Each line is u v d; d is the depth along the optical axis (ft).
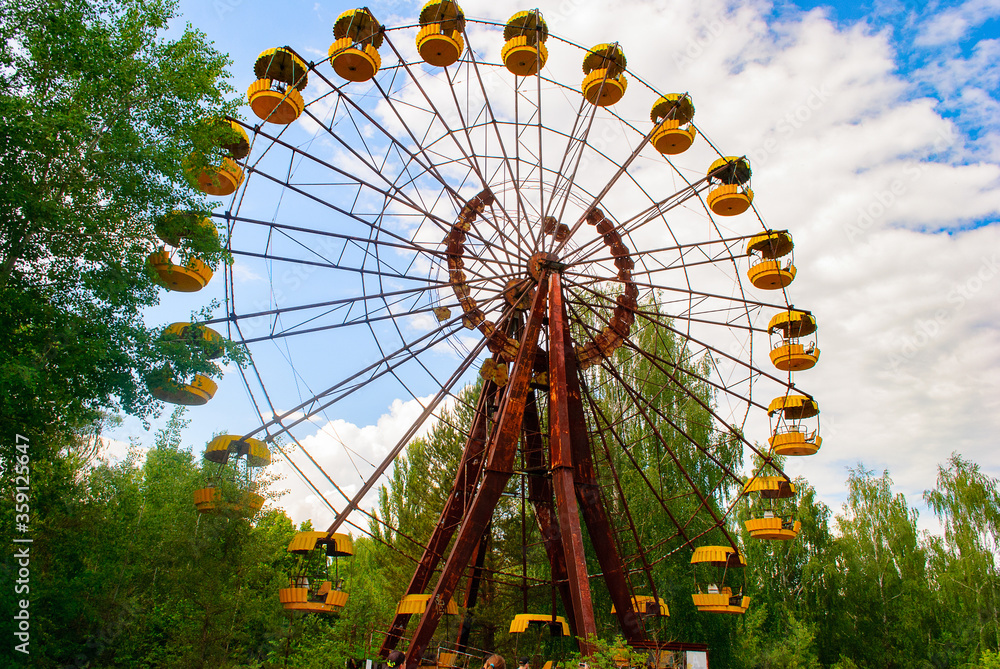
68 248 44.78
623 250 86.33
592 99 81.51
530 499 79.97
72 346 43.98
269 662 67.87
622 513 99.71
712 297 86.17
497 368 79.66
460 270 82.43
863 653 124.98
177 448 92.63
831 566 128.88
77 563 65.16
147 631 69.51
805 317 83.41
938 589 140.97
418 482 117.50
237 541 63.87
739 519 133.69
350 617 83.35
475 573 83.35
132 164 47.29
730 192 79.61
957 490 143.02
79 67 46.62
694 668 63.46
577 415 72.84
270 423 71.15
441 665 69.31
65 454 60.54
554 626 79.51
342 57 70.79
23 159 42.73
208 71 52.80
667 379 115.34
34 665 57.72
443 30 74.54
